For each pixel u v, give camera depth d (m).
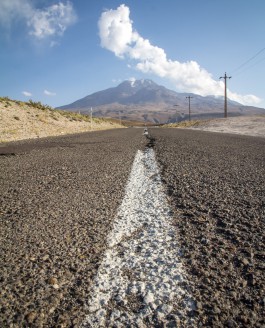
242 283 1.53
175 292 1.44
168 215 2.67
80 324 1.23
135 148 9.39
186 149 8.77
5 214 2.73
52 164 5.89
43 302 1.38
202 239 2.12
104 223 2.47
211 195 3.37
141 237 2.16
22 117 22.00
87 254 1.88
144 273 1.63
